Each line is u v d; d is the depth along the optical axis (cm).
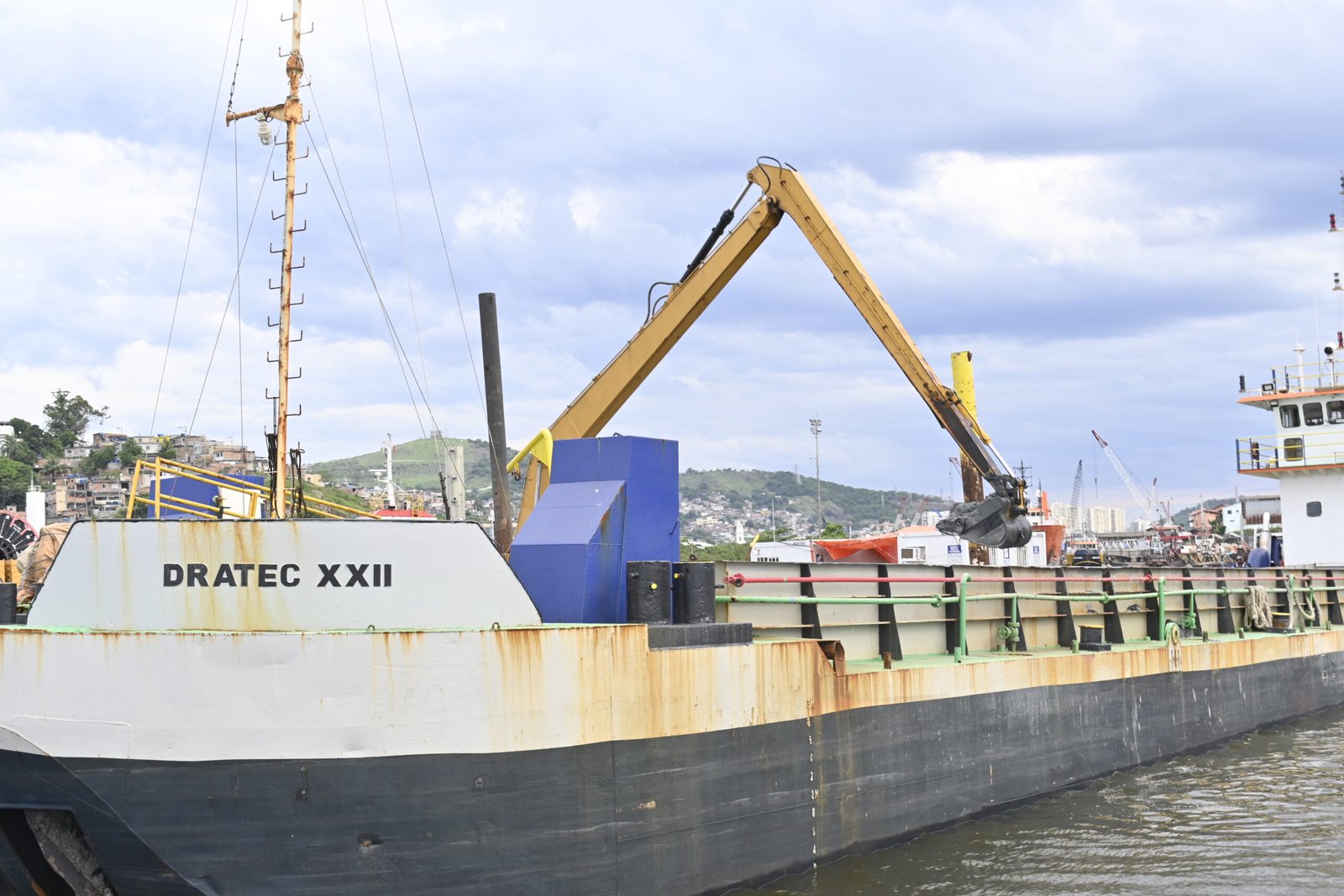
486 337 1855
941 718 1656
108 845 1101
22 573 1420
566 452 1424
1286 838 1652
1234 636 2597
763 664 1373
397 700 1101
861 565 1714
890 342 1991
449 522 1164
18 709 1088
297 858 1090
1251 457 3409
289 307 1437
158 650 1084
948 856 1537
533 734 1145
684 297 2106
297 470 1496
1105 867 1513
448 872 1116
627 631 1219
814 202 2014
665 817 1242
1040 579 2092
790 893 1356
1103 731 2027
